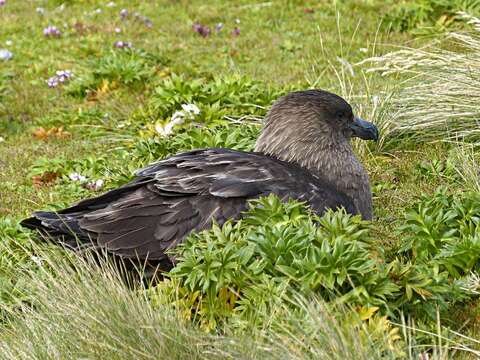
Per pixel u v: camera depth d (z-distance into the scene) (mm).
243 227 9734
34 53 21562
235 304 9273
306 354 8008
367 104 14828
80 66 20328
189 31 22656
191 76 19250
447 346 8305
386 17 21594
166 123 15523
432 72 15172
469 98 14508
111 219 10219
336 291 9031
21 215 13125
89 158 14820
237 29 22219
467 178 12703
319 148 11438
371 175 13484
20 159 15727
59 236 10406
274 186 10320
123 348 8461
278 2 24047
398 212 12250
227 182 10203
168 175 10328
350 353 7945
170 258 10008
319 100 11547
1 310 10227
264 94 16000
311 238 9281
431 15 21359
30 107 18391
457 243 10047
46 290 9500
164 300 9195
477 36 17953
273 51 20922
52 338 8852
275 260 9195
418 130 14570
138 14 23672
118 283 9344
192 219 10094
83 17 24047
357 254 9055
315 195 10469
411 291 9023
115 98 18156
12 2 25969
